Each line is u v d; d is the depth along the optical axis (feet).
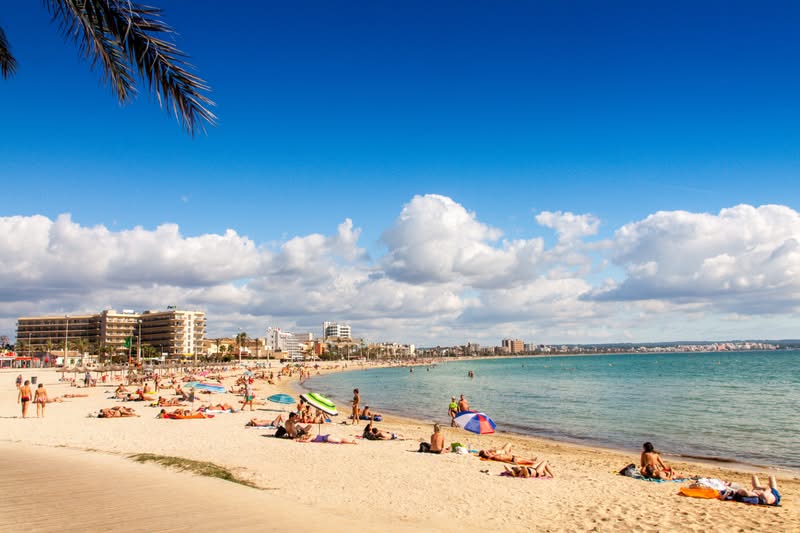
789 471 68.44
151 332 632.79
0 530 26.76
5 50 36.19
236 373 382.22
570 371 488.02
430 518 36.63
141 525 28.53
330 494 41.93
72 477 40.98
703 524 37.65
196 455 58.80
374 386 293.02
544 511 40.40
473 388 256.52
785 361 588.50
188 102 24.41
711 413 134.82
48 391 167.84
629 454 80.33
